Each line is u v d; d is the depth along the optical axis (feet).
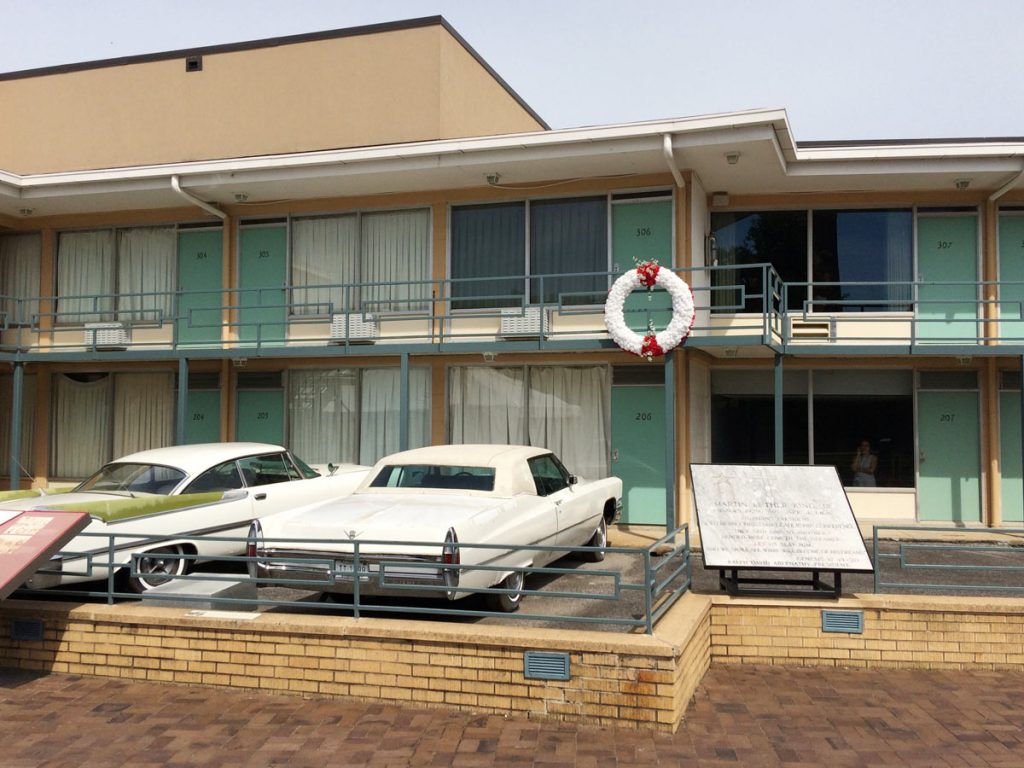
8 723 19.83
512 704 20.22
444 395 44.32
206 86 54.29
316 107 52.21
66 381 50.26
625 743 18.75
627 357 41.63
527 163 39.40
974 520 42.93
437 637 20.71
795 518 25.20
